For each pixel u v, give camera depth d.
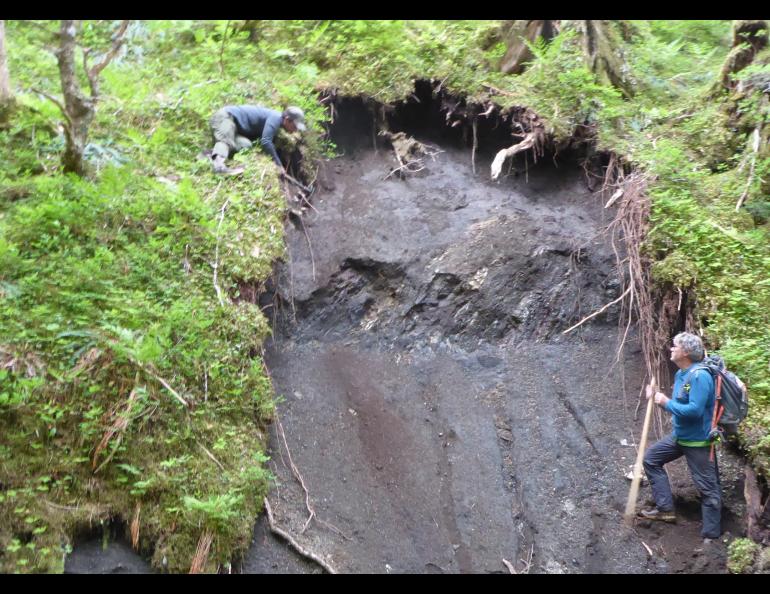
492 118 7.30
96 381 4.32
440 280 6.28
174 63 7.64
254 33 8.08
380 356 5.98
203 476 4.29
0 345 4.27
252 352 5.10
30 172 5.60
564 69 7.39
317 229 6.47
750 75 6.64
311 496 4.80
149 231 5.30
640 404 5.78
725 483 5.18
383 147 7.41
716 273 5.64
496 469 5.31
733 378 4.77
